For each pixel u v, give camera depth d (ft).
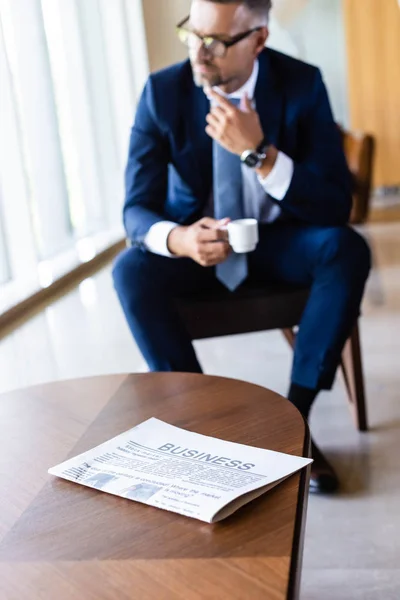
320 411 7.30
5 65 10.88
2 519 2.88
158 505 2.82
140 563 2.49
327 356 5.67
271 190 5.92
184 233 5.80
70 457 3.37
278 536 2.57
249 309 6.19
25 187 11.50
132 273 5.89
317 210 6.01
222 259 5.71
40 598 2.36
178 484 2.96
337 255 5.79
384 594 4.47
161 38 16.12
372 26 17.38
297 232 6.24
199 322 6.21
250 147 5.81
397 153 17.98
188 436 3.43
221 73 5.94
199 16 5.82
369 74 17.67
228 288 6.25
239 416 3.62
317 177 5.97
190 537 2.61
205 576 2.39
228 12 5.74
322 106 6.19
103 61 15.56
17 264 11.87
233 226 5.54
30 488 3.11
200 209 6.49
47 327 10.64
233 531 2.62
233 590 2.30
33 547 2.65
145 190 6.40
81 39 15.03
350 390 6.91
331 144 6.18
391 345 8.78
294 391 5.76
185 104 6.26
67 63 14.57
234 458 3.16
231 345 9.46
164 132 6.31
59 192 14.01
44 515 2.87
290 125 6.16
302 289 6.21
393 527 5.18
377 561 4.81
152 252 6.10
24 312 11.44
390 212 17.15
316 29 18.84
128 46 16.03
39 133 13.19
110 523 2.76
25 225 11.67
